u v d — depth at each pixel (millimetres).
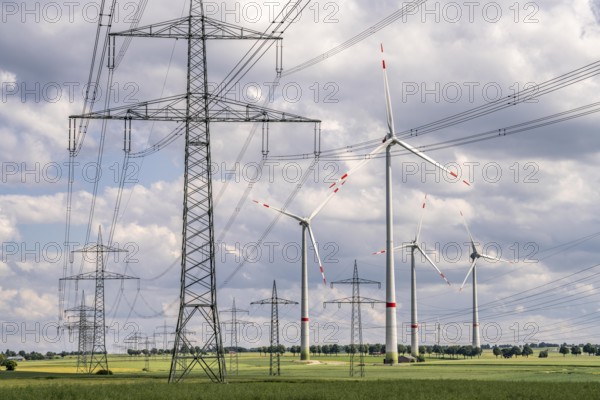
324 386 89375
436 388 86562
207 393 74812
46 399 68938
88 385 88250
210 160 86562
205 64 87562
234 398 70500
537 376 128125
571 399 73812
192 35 87188
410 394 77875
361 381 104312
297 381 105125
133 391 77312
